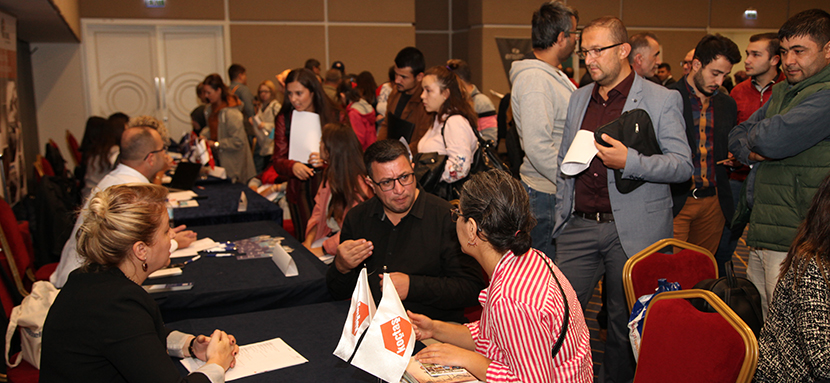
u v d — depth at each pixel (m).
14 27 4.62
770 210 1.95
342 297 1.95
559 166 2.21
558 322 1.16
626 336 2.10
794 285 1.29
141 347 1.14
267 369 1.34
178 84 7.97
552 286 1.20
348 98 5.50
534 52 2.43
